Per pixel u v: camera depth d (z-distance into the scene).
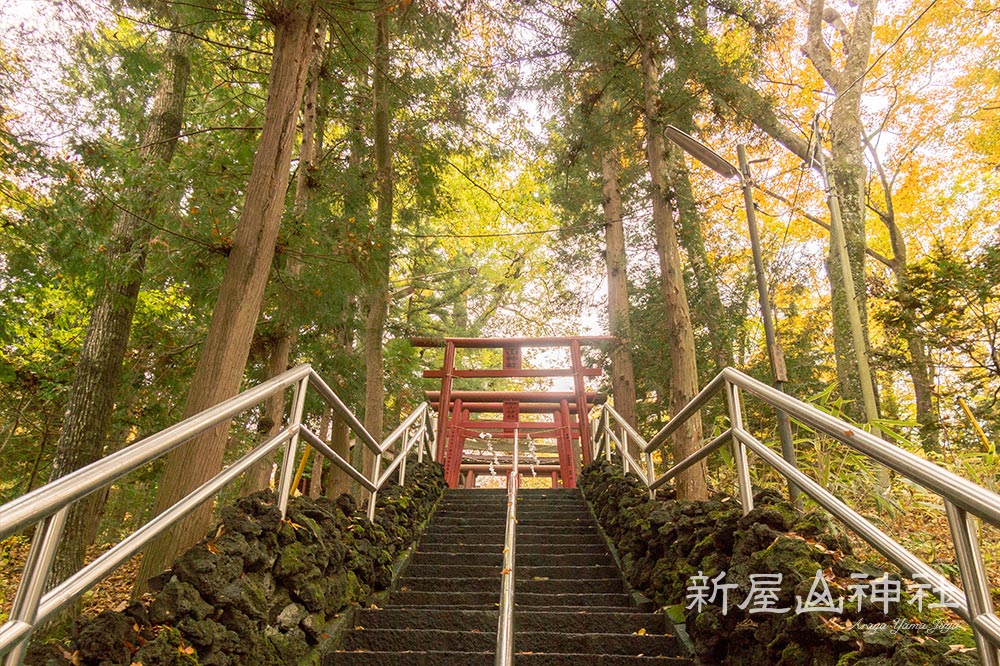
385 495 5.65
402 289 15.20
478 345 11.23
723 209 16.00
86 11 5.74
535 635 3.26
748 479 3.04
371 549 4.22
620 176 12.03
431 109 8.49
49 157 4.90
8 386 9.02
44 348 9.03
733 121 8.27
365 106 8.59
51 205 5.28
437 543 5.92
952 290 6.43
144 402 9.20
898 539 4.06
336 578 3.55
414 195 9.15
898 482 4.66
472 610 3.73
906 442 4.65
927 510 4.54
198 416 2.20
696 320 11.90
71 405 7.02
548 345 11.24
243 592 2.38
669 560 3.73
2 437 9.45
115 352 7.29
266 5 4.98
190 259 5.14
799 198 16.95
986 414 5.90
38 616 1.43
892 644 1.82
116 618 1.80
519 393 11.25
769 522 2.70
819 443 4.36
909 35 14.51
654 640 3.21
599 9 7.75
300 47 4.94
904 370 7.25
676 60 7.76
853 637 1.97
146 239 5.56
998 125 14.92
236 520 2.62
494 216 16.67
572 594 4.27
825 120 14.10
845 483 4.36
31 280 6.46
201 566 2.27
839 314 10.52
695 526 3.45
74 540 6.57
